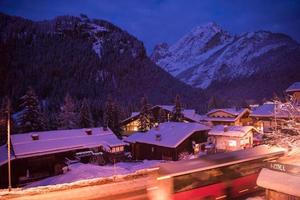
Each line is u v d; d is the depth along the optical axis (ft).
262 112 208.54
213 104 415.03
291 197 45.14
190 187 53.78
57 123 250.57
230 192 60.13
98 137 184.96
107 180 77.97
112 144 177.17
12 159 145.48
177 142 168.45
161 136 181.16
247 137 180.14
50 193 69.41
